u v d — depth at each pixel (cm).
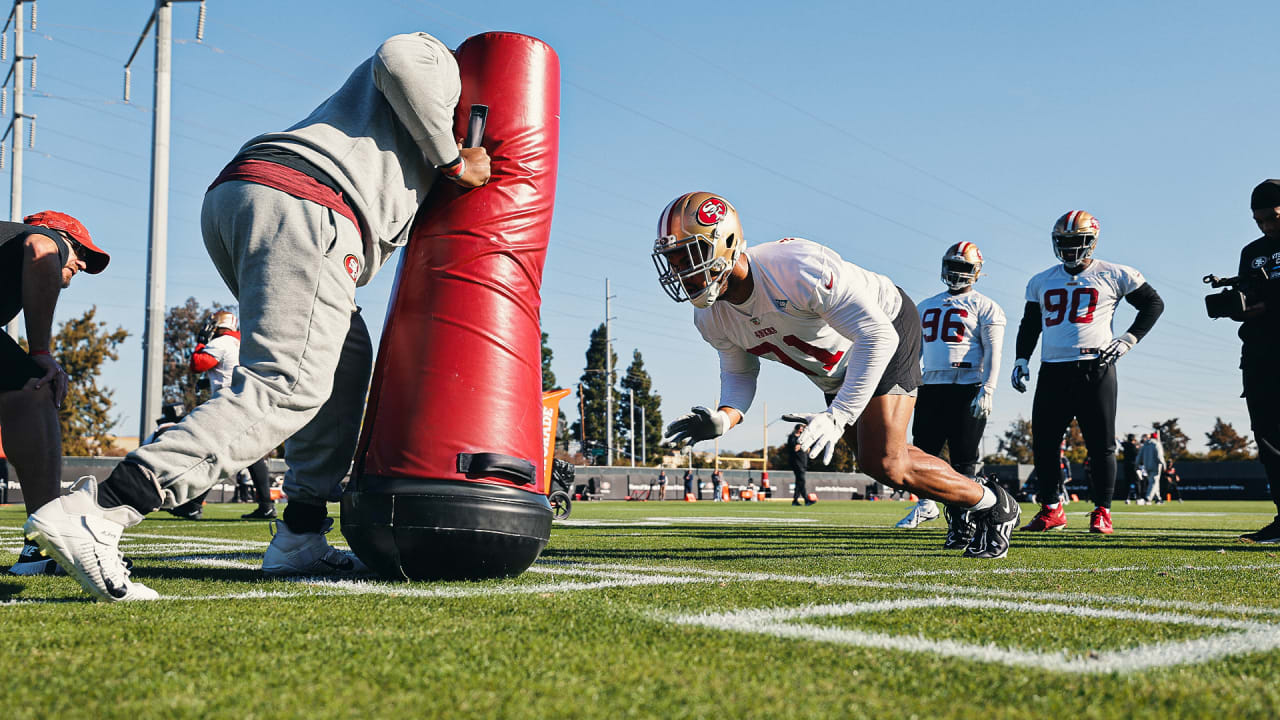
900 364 422
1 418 331
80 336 3703
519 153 346
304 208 293
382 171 317
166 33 1664
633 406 7462
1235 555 495
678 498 3216
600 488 2906
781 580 338
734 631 218
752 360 443
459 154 324
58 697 153
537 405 343
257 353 288
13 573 360
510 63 351
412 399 322
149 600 267
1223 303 580
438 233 335
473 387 323
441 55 314
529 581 329
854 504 2233
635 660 184
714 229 362
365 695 155
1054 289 748
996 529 459
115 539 261
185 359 5378
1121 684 168
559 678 168
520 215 341
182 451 267
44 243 332
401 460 319
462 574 324
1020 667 183
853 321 381
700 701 154
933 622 234
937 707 152
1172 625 236
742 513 1359
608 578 342
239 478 1923
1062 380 737
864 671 177
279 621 227
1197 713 150
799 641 206
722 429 391
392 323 334
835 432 372
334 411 357
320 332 293
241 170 297
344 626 220
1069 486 3134
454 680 166
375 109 320
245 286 293
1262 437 585
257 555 445
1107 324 733
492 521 318
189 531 663
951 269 761
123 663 178
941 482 442
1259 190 572
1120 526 879
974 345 763
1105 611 260
